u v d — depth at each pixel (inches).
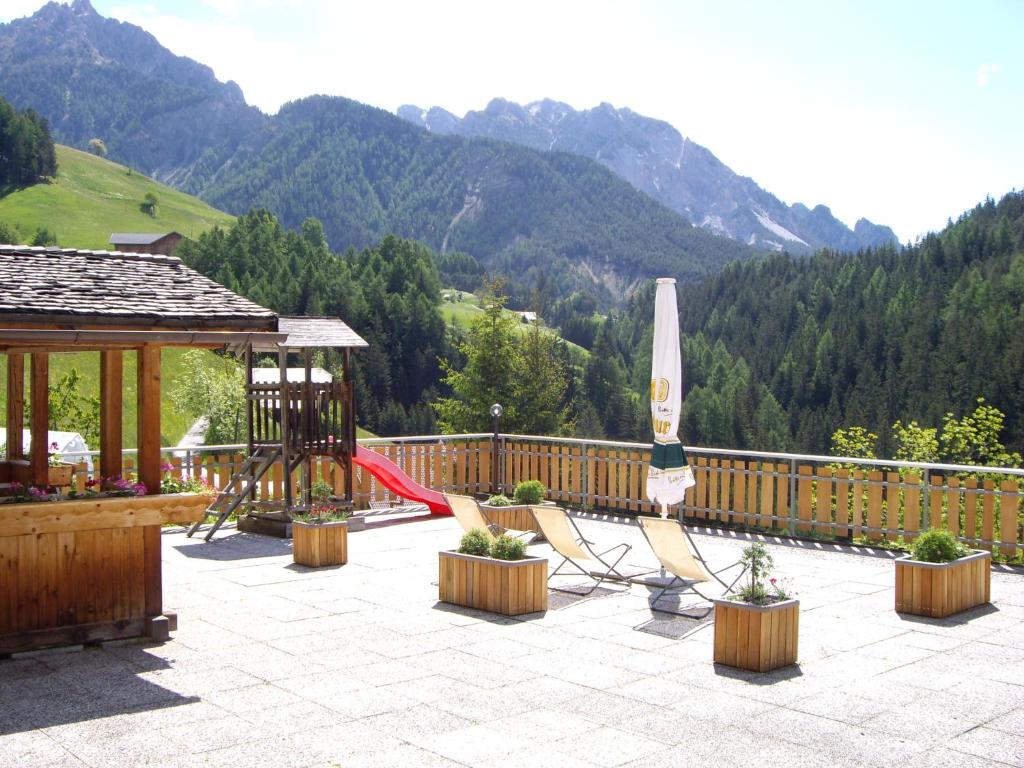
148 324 265.6
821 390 4279.0
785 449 3914.9
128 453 459.8
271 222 5260.8
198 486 281.7
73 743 181.3
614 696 210.8
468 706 203.6
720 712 200.1
